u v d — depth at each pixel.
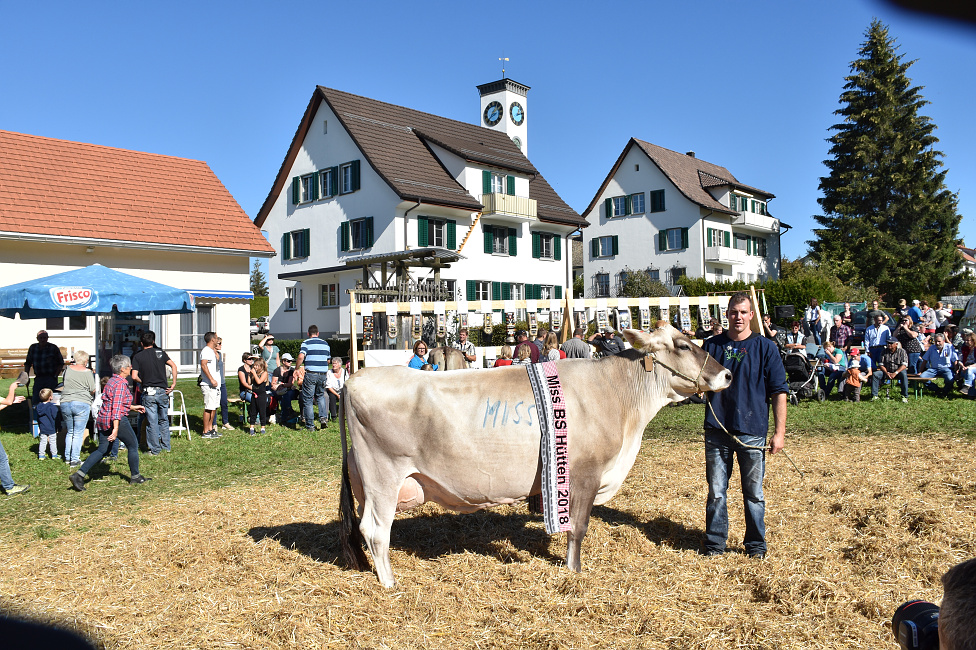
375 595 4.80
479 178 35.56
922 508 6.33
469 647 4.09
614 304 12.33
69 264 23.50
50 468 9.76
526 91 45.09
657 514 6.64
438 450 4.98
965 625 1.17
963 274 47.22
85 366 10.30
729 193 48.06
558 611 4.50
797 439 10.64
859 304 26.53
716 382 5.28
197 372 26.05
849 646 3.97
